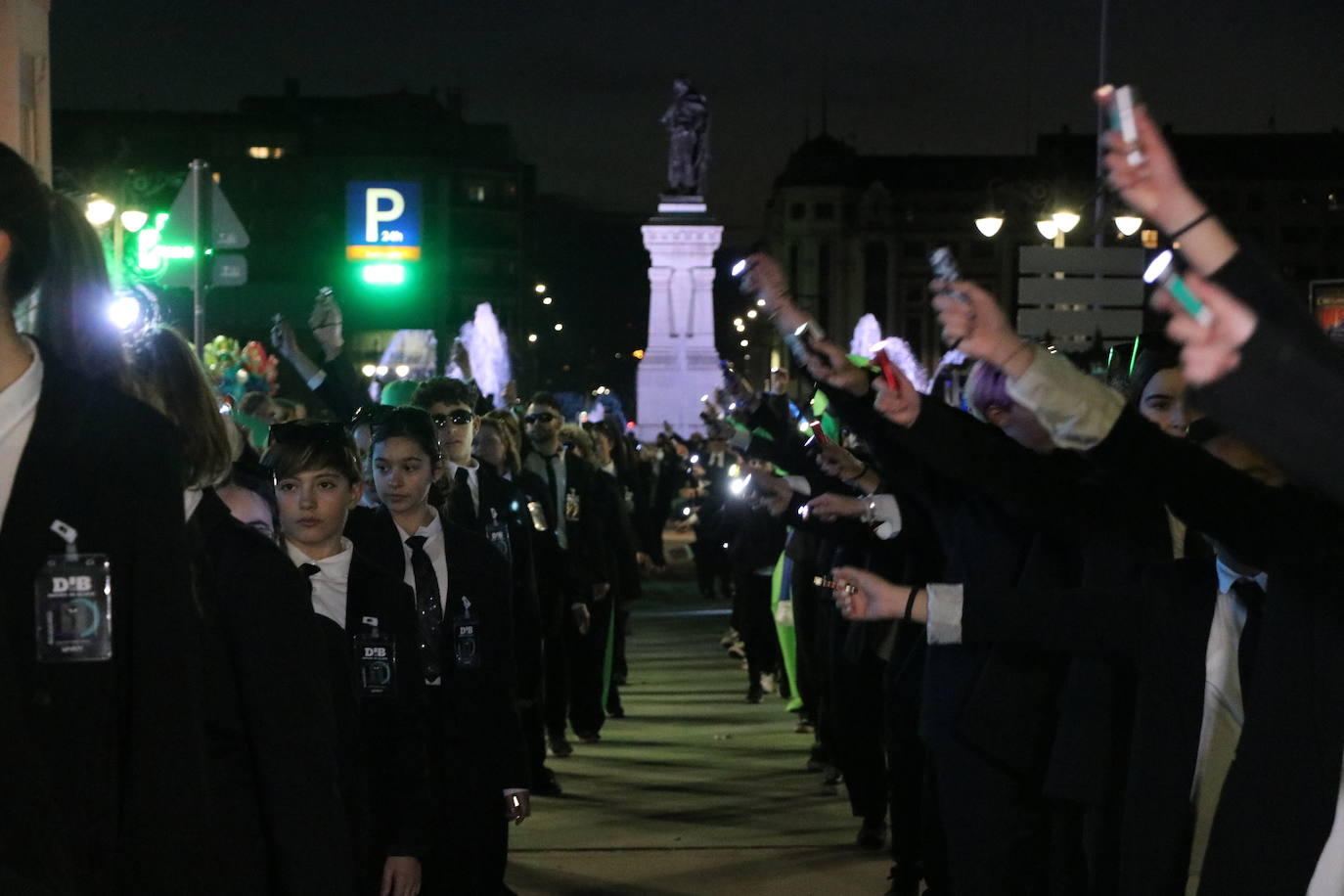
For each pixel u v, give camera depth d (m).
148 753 2.79
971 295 3.31
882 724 8.44
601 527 11.99
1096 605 4.18
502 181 96.19
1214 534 3.20
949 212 116.56
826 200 117.06
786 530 12.34
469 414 8.63
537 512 11.27
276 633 3.64
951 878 5.21
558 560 11.33
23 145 12.70
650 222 41.69
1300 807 3.01
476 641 5.89
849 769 8.49
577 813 9.48
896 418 4.14
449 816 5.79
